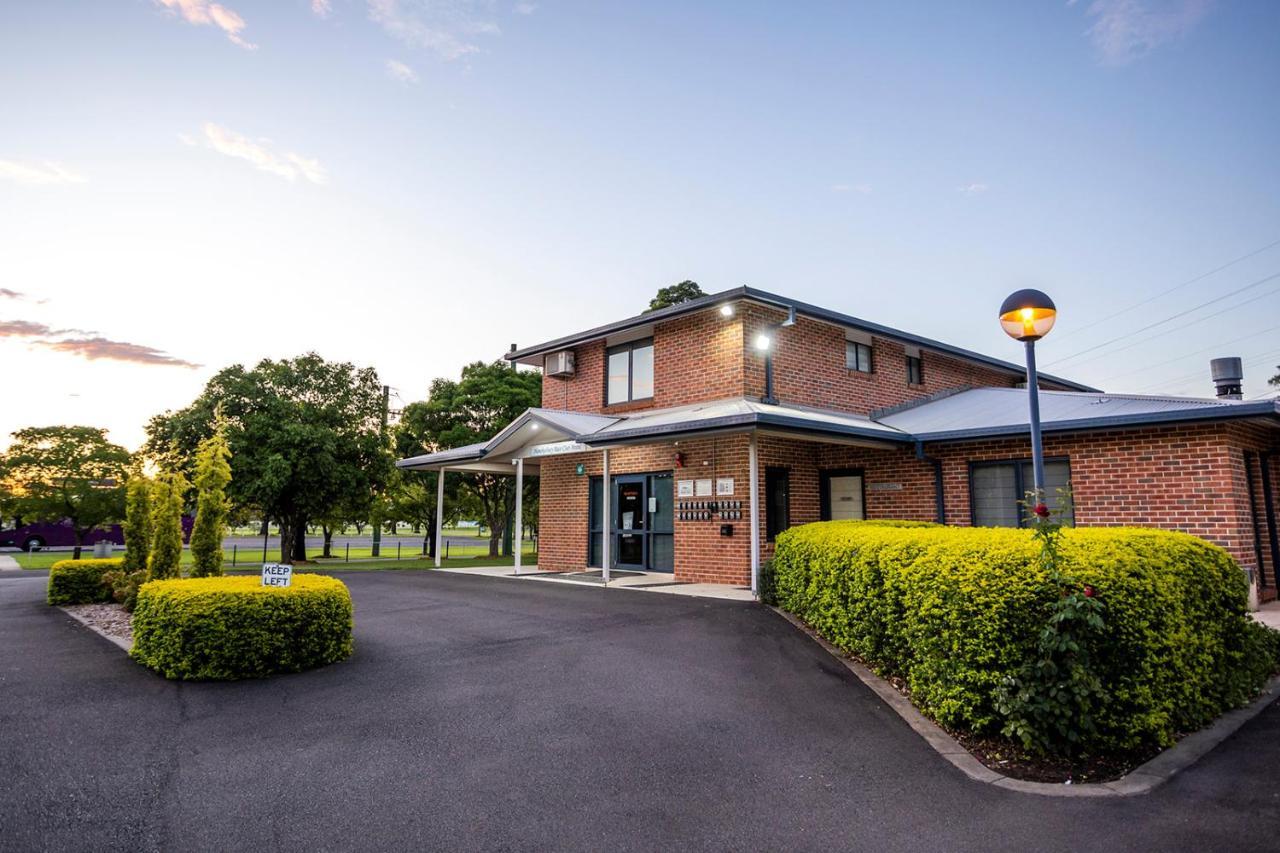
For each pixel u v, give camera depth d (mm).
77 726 5059
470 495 29203
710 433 11719
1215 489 10344
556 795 3902
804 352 14945
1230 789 3822
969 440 12914
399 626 8961
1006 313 6621
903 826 3500
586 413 16688
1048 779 4090
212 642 6355
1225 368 13023
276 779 4105
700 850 3264
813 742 4785
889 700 5746
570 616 9672
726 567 13461
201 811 3658
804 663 6992
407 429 27281
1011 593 4586
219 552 9508
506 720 5242
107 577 11992
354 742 4762
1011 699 4473
